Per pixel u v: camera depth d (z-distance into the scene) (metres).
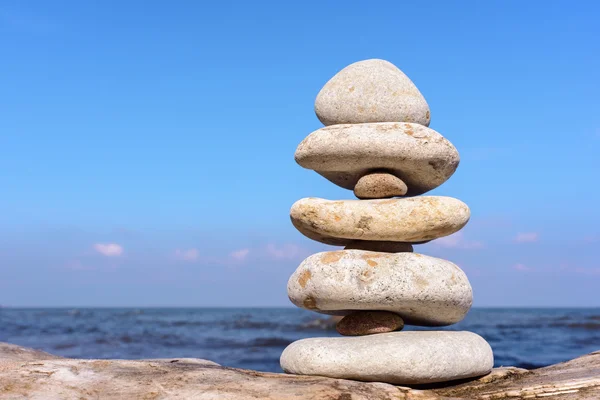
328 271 0.66
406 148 0.67
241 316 6.28
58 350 1.90
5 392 0.58
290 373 0.66
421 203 0.66
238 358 1.77
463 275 0.68
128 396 0.58
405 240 0.67
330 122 0.71
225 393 0.58
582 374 0.66
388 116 0.69
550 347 2.11
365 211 0.66
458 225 0.67
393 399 0.61
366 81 0.70
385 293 0.65
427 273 0.66
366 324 0.67
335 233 0.67
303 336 2.71
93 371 0.62
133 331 3.00
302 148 0.69
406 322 0.72
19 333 2.75
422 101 0.70
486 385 0.67
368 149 0.67
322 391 0.59
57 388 0.59
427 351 0.64
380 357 0.63
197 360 0.73
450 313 0.67
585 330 3.12
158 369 0.64
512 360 1.67
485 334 2.82
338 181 0.73
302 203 0.68
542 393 0.63
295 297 0.68
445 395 0.65
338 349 0.64
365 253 0.67
